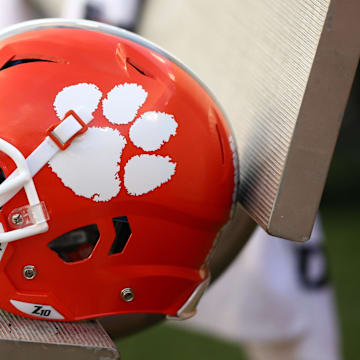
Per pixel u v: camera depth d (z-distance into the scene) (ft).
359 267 43.27
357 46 10.67
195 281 12.97
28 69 11.87
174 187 12.00
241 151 13.62
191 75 12.71
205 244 12.88
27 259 12.00
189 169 12.06
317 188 11.32
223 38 15.35
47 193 11.66
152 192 11.89
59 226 11.85
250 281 21.98
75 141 11.57
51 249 12.24
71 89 11.68
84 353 11.67
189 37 17.22
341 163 53.78
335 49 10.68
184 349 35.76
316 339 22.58
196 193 12.18
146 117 11.80
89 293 12.29
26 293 12.14
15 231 11.69
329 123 11.02
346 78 10.82
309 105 10.92
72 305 12.31
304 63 11.21
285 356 23.20
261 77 13.20
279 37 12.62
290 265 22.24
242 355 35.01
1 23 22.86
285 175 11.23
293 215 11.42
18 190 11.62
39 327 12.08
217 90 15.28
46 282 12.17
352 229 48.98
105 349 11.69
